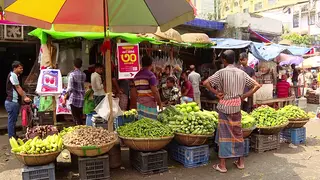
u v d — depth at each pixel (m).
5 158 5.34
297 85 12.87
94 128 4.48
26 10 4.22
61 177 4.41
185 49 11.76
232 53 4.54
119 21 4.80
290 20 28.97
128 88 8.36
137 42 7.49
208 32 14.15
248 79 4.55
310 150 5.77
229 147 4.55
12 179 4.38
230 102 4.48
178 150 4.98
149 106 5.08
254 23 14.06
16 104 6.16
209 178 4.35
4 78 11.30
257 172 4.59
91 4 4.56
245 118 5.29
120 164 4.84
